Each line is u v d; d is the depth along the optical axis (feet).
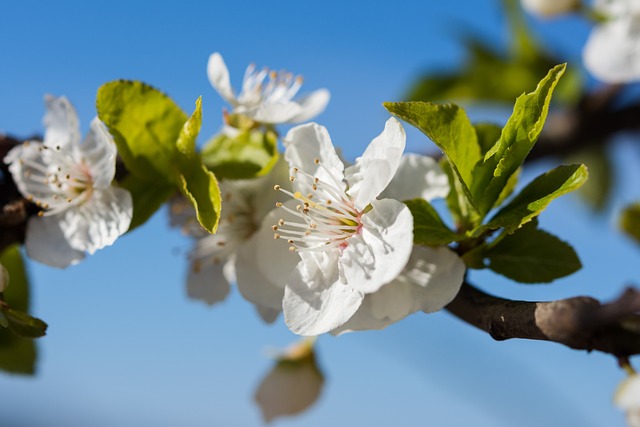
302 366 0.76
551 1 0.79
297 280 0.57
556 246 0.58
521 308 0.53
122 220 0.61
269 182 0.62
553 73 0.55
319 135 0.57
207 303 0.68
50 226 0.62
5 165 0.64
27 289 0.68
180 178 0.60
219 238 0.63
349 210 0.56
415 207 0.57
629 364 0.50
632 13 0.78
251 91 0.63
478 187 0.57
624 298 0.49
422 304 0.56
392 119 0.55
